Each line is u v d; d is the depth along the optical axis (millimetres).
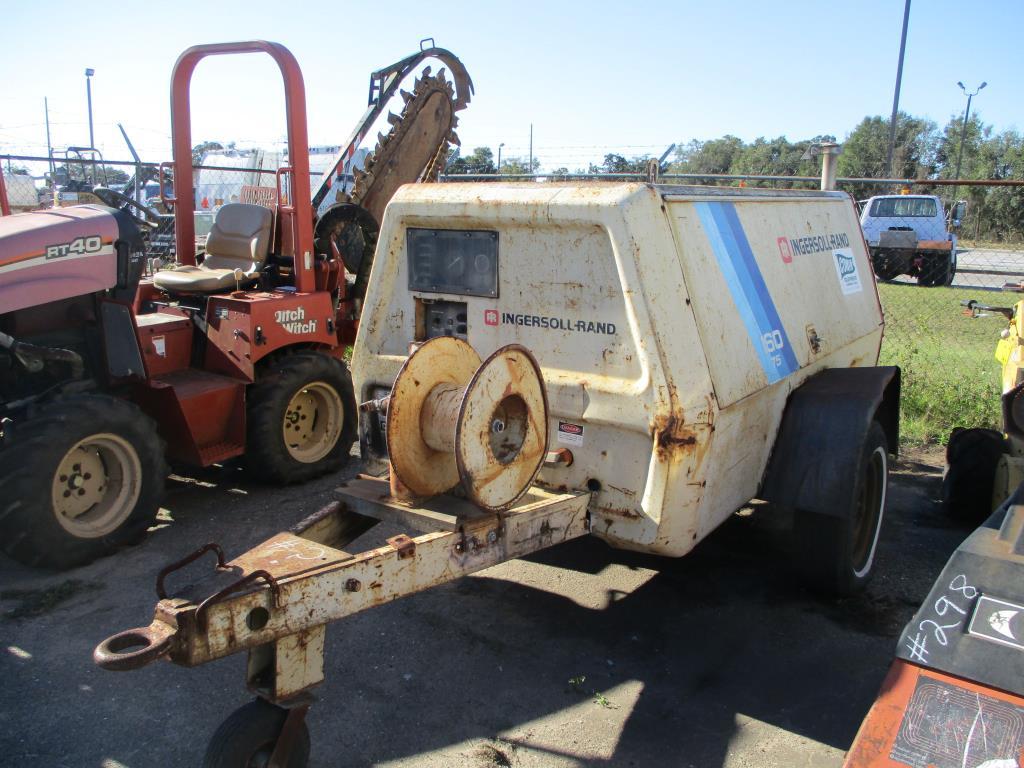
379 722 3170
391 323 3920
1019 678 2031
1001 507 2752
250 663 2439
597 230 3188
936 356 9258
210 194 16844
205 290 5488
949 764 1981
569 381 3312
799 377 4035
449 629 3867
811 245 4613
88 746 3027
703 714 3240
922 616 2266
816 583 4039
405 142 7512
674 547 3266
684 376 3129
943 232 17172
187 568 4434
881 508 4250
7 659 3576
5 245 4391
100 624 3871
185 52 5879
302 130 5613
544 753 3002
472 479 2699
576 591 4246
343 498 3082
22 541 4184
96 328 4906
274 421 5430
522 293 3455
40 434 4188
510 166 11914
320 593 2420
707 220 3502
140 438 4594
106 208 4973
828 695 3365
